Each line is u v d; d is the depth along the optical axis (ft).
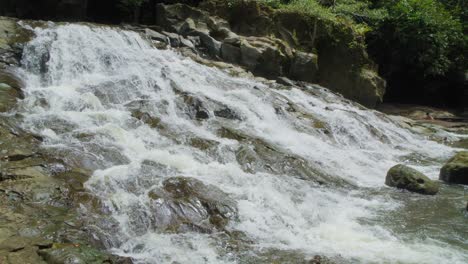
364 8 72.69
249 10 61.82
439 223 25.66
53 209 21.38
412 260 20.66
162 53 48.34
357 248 21.74
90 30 45.16
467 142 50.03
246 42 56.24
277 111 42.11
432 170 37.40
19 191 22.06
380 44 74.08
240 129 36.35
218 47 56.03
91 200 22.50
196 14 60.23
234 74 50.39
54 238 18.94
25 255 17.35
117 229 20.86
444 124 61.57
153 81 40.11
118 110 34.24
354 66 62.49
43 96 33.86
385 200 29.04
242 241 21.50
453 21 76.54
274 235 22.47
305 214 25.18
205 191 25.04
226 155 30.89
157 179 25.67
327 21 61.98
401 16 70.23
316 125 42.45
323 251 21.15
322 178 31.37
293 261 19.86
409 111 68.33
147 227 21.59
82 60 41.09
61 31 43.47
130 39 47.67
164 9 60.34
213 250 20.30
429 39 70.13
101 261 17.60
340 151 38.93
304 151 36.11
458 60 79.20
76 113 32.22
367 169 35.73
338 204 27.63
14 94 33.47
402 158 40.68
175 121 35.01
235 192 25.89
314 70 59.36
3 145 26.04
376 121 50.34
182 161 28.55
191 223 22.24
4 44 39.75
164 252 19.70
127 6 68.13
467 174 33.53
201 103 37.52
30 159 25.23
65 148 27.02
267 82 52.26
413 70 77.71
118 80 38.68
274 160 31.83
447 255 21.34
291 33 61.77
